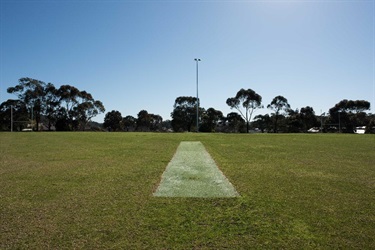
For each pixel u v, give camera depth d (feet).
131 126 282.56
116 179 22.97
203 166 29.12
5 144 54.29
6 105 197.57
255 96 200.54
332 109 227.81
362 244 11.47
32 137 74.79
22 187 20.40
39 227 13.09
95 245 11.35
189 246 11.25
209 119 213.25
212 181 22.27
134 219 14.02
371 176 24.20
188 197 17.83
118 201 16.96
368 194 18.54
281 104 211.41
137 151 42.19
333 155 37.65
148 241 11.67
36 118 209.05
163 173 25.46
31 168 28.12
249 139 68.03
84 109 214.07
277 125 217.97
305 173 25.41
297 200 17.15
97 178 23.35
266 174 24.97
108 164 30.35
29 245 11.37
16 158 35.17
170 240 11.75
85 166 29.12
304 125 211.00
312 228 12.95
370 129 177.68
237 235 12.22
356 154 38.83
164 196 18.06
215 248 11.10
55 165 29.81
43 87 206.08
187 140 63.87
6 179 23.08
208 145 51.85
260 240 11.76
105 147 48.06
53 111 209.15
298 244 11.42
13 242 11.62
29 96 197.98
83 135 84.33
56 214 14.75
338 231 12.66
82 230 12.75
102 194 18.51
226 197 17.80
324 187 20.35
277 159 33.96
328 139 69.62
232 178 23.32
